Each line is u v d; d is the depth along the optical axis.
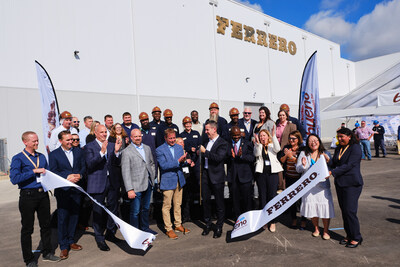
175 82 15.57
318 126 6.21
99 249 3.88
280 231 4.23
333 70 29.30
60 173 3.74
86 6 12.42
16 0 10.66
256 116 20.62
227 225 4.73
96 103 12.68
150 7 14.59
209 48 17.39
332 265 3.02
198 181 5.00
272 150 4.21
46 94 5.73
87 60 12.45
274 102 21.69
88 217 4.89
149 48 14.52
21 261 3.60
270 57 21.50
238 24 19.09
